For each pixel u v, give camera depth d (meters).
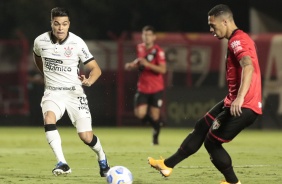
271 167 25.98
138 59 41.59
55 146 21.39
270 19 64.38
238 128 19.02
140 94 41.47
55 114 21.88
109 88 65.62
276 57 60.56
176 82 62.91
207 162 27.80
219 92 61.91
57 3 78.50
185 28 80.38
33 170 25.14
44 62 22.17
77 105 22.09
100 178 22.48
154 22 80.75
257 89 18.98
